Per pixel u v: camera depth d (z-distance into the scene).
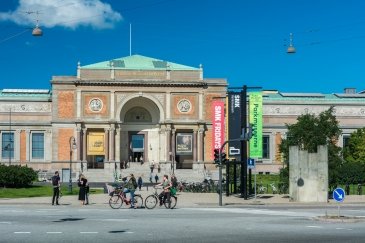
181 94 116.00
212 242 21.88
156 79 115.06
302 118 63.06
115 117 114.38
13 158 116.88
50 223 29.00
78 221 30.23
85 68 114.25
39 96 118.56
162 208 43.22
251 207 45.50
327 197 52.31
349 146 108.06
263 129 122.56
